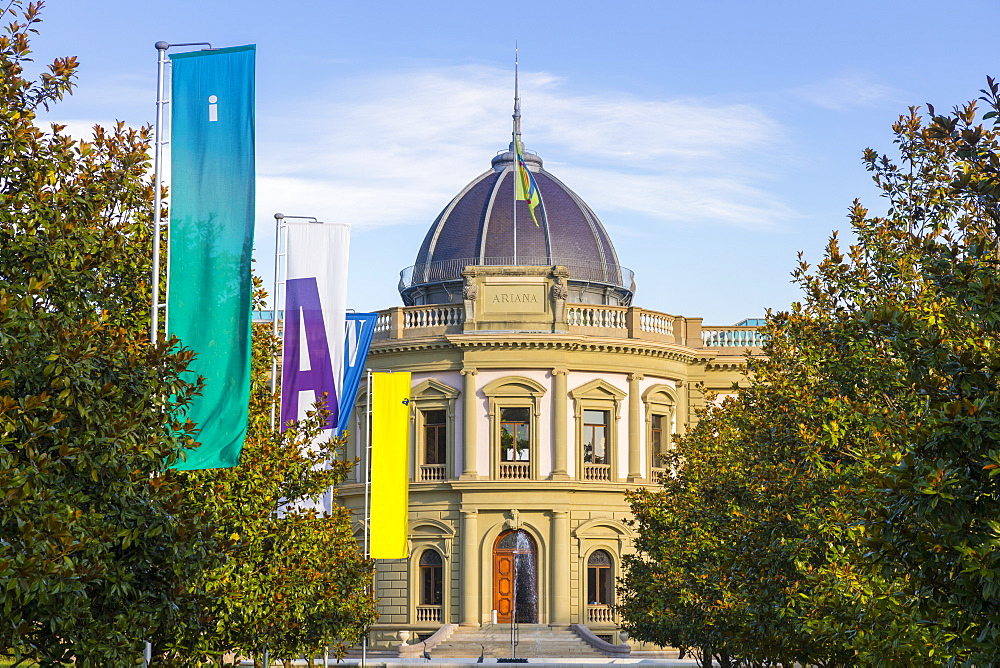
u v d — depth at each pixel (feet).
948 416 43.70
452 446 200.64
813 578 67.56
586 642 192.54
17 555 45.96
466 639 193.26
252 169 71.82
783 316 83.82
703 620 111.34
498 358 199.93
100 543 52.26
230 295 70.95
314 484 94.38
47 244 58.39
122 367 56.65
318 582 95.76
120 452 54.75
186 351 59.47
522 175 211.20
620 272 233.96
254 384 100.78
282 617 86.79
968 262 50.90
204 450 69.97
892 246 70.95
